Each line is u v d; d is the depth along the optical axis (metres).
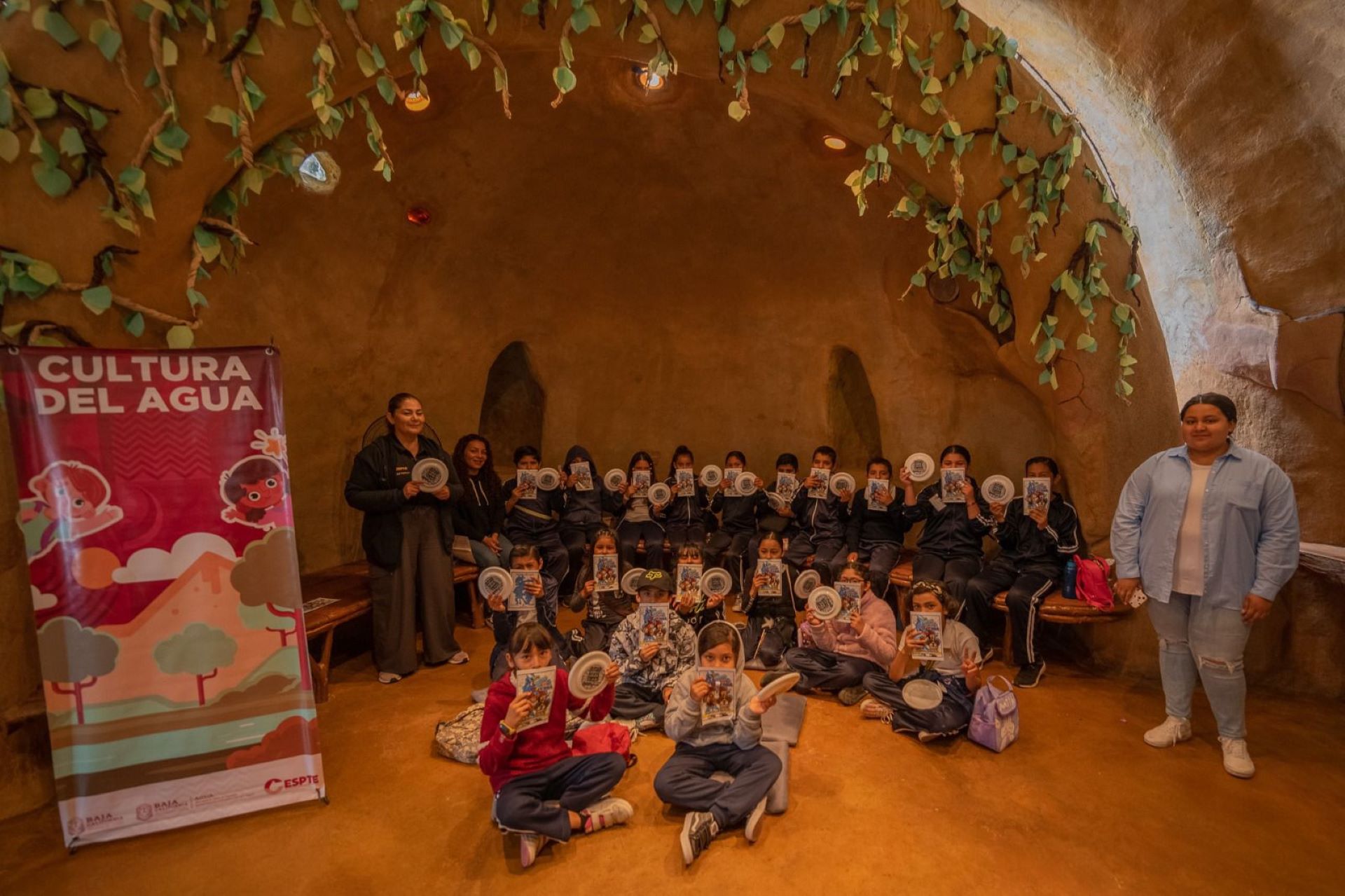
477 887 2.72
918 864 2.81
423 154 5.36
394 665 4.59
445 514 4.85
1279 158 4.13
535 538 5.86
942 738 3.75
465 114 5.26
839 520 5.88
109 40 2.96
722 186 6.13
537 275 6.48
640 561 6.45
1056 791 3.30
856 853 2.87
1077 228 4.31
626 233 6.45
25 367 2.71
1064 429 4.68
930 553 5.24
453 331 6.21
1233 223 4.41
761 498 6.38
